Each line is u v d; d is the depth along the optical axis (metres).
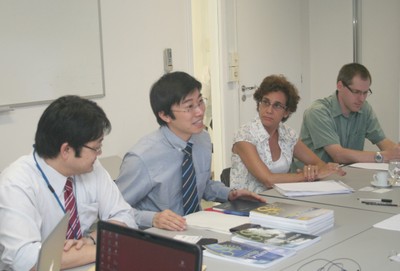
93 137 1.61
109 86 3.71
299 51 5.85
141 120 3.96
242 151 2.68
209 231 1.84
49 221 1.70
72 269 1.52
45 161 1.68
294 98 2.70
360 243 1.65
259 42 5.26
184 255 0.99
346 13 5.53
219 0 4.76
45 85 3.29
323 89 5.84
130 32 3.83
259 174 2.58
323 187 2.43
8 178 1.62
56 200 1.71
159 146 2.18
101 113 1.65
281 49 5.58
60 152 1.62
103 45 3.65
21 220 1.56
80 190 1.81
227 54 4.88
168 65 4.11
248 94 5.20
